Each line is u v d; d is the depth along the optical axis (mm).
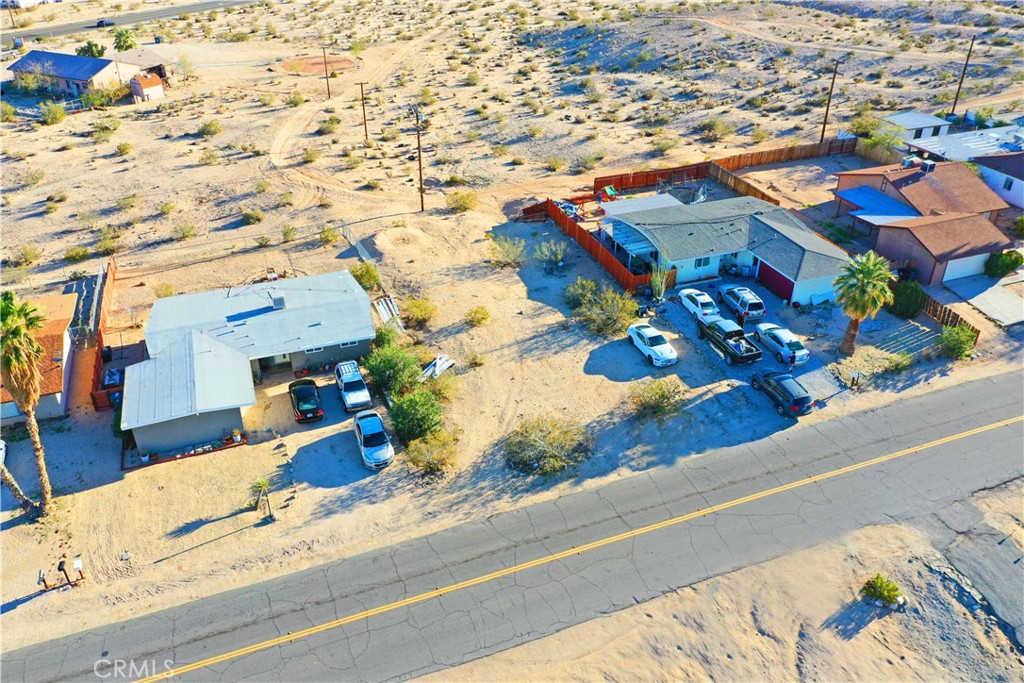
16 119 88938
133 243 59906
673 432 38562
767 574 30656
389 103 94625
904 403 40562
